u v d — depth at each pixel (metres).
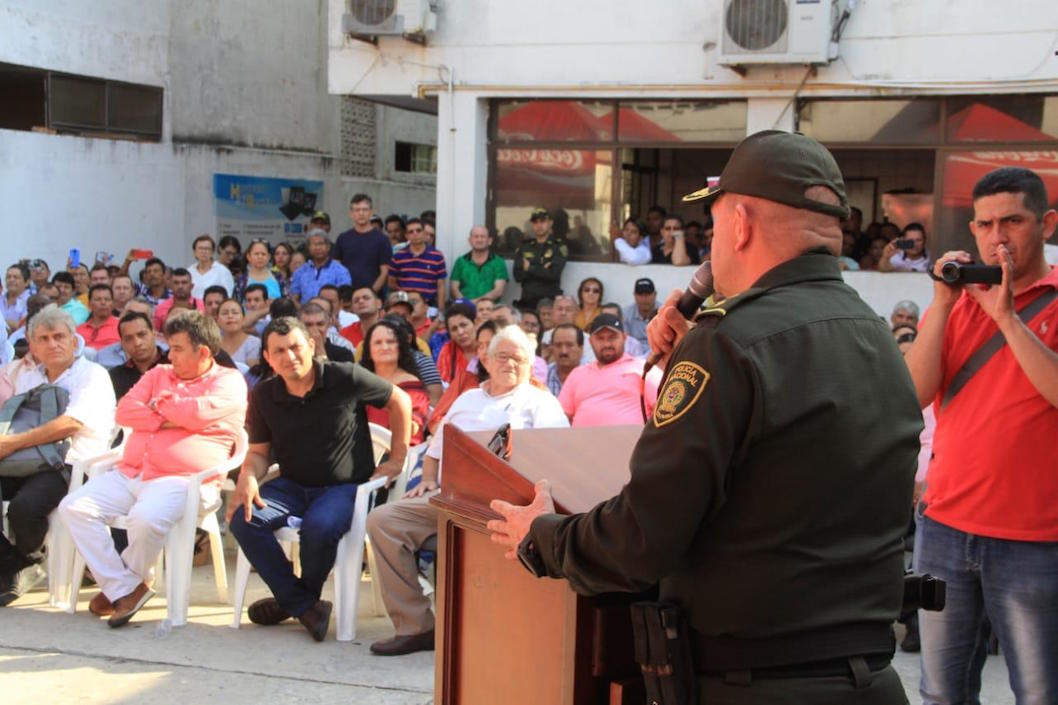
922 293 9.42
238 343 8.10
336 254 10.91
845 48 9.29
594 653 2.26
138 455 5.48
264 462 5.34
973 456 3.06
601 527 2.00
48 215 12.90
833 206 2.07
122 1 13.65
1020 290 3.07
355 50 10.55
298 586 5.11
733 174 2.12
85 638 5.11
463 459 2.59
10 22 12.30
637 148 11.30
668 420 1.94
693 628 2.03
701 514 1.92
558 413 5.39
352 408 5.33
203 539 6.30
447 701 2.63
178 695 4.43
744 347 1.94
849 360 2.00
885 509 2.04
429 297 10.40
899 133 9.52
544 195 10.52
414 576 4.97
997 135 9.22
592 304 9.66
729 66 9.43
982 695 4.42
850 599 1.99
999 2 8.88
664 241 10.41
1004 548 3.03
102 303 8.97
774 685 1.97
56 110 13.04
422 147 18.77
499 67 10.24
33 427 5.78
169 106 14.36
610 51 9.96
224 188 15.10
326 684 4.57
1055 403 2.87
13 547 5.64
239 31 15.16
